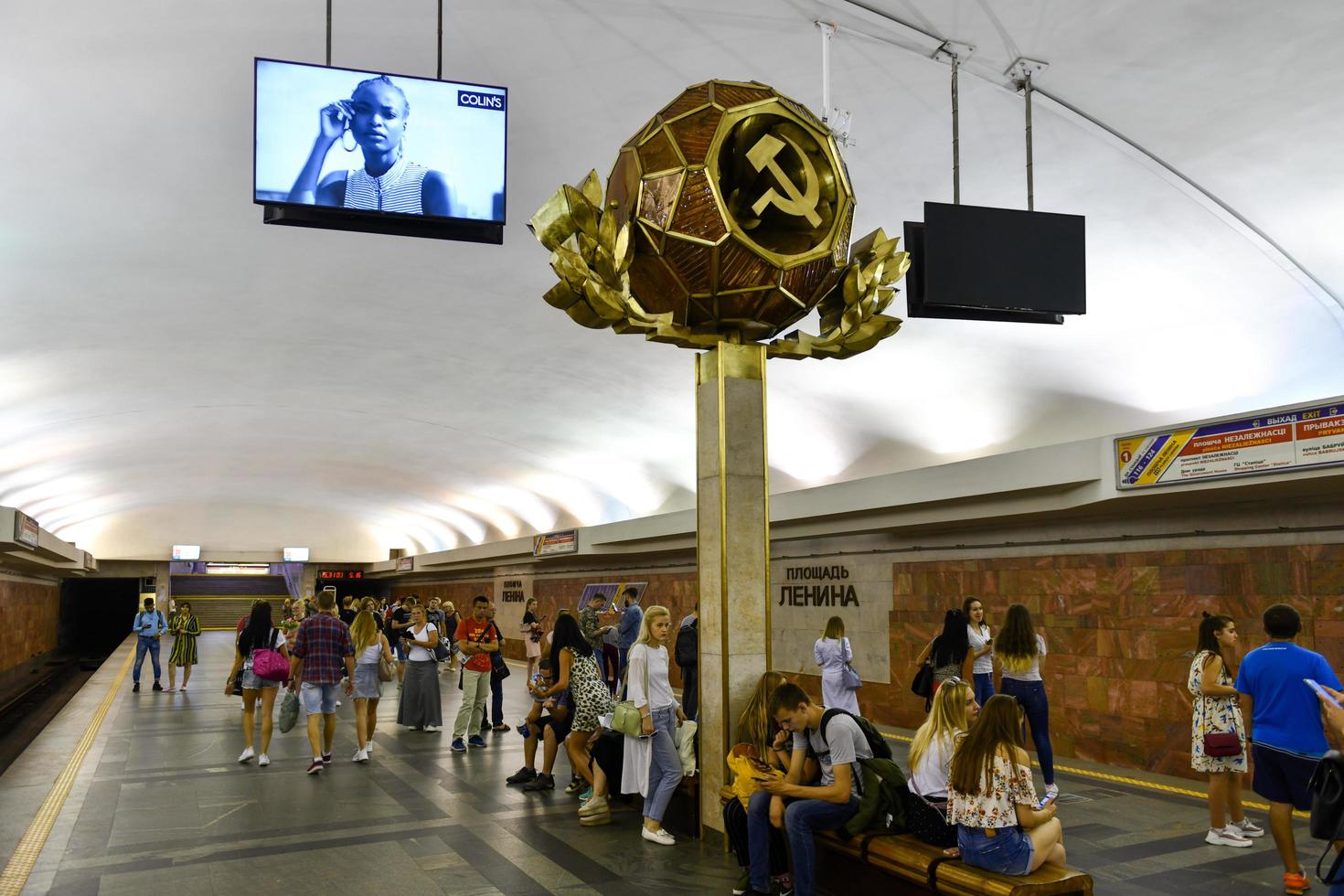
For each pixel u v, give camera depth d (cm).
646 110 802
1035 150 808
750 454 643
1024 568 1128
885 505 1225
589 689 738
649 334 620
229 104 744
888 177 869
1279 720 545
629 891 546
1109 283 941
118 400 1708
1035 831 437
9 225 891
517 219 981
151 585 4078
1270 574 870
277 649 1003
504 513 2988
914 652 1291
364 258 1070
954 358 1145
